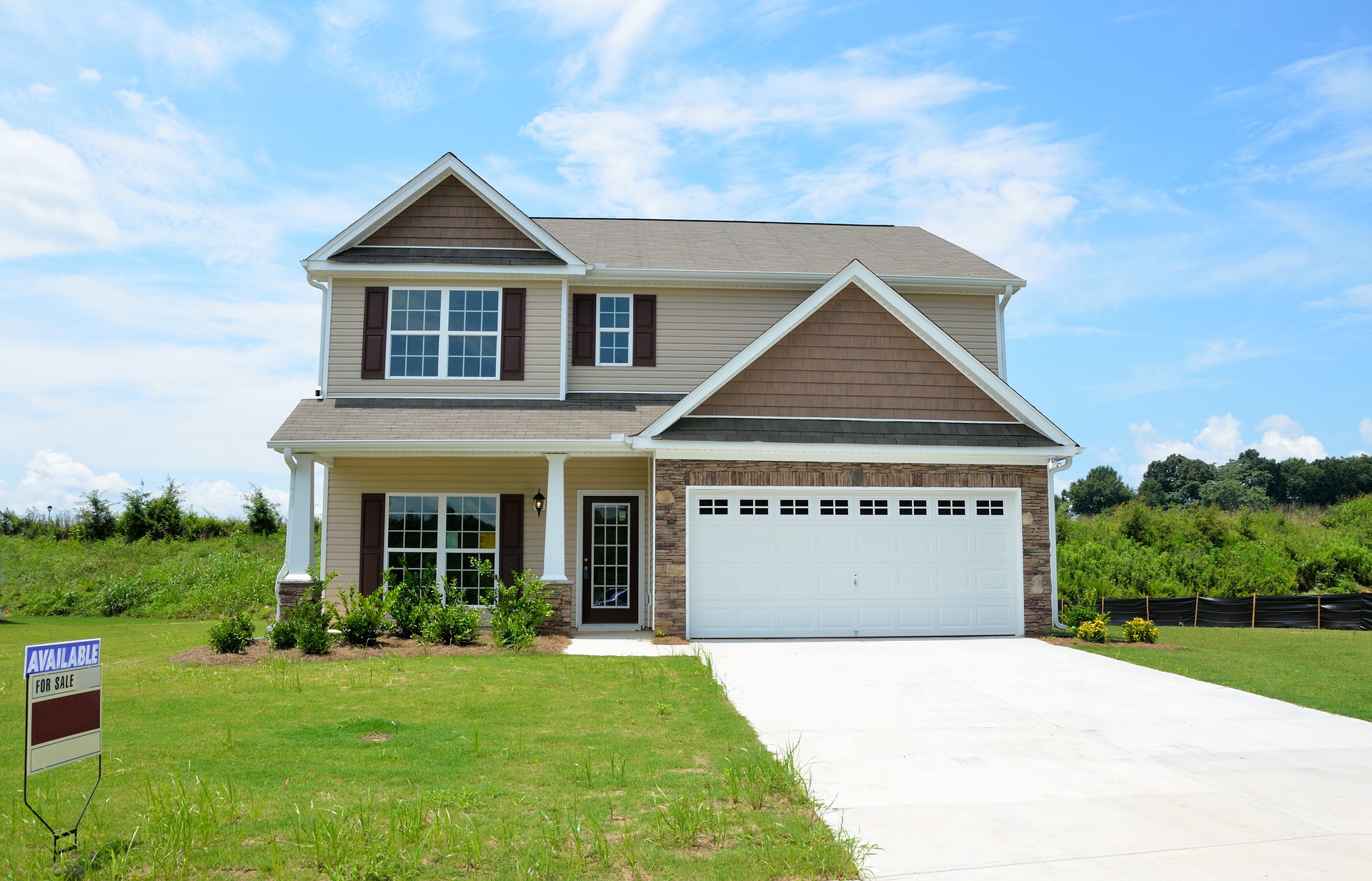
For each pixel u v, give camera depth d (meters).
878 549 15.90
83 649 5.46
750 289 18.38
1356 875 5.35
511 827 5.75
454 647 13.98
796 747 7.88
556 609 15.52
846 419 16.06
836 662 12.79
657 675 11.41
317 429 15.44
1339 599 20.27
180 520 31.09
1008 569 16.11
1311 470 60.97
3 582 24.33
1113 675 11.88
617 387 17.97
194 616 22.03
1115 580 26.77
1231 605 21.56
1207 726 9.08
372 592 17.06
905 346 16.34
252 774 6.89
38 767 5.14
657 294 18.27
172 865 5.05
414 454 15.58
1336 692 10.92
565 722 8.78
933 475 15.95
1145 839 5.93
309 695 10.00
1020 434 16.20
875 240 21.72
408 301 17.50
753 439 15.46
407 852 5.30
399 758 7.38
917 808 6.51
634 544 17.70
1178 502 60.47
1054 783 7.14
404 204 17.75
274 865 5.01
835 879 5.21
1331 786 7.12
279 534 32.34
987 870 5.40
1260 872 5.39
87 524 30.52
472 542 17.39
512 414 16.48
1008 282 18.20
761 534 15.71
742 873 5.17
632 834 5.70
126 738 8.01
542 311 17.62
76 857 5.19
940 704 10.02
